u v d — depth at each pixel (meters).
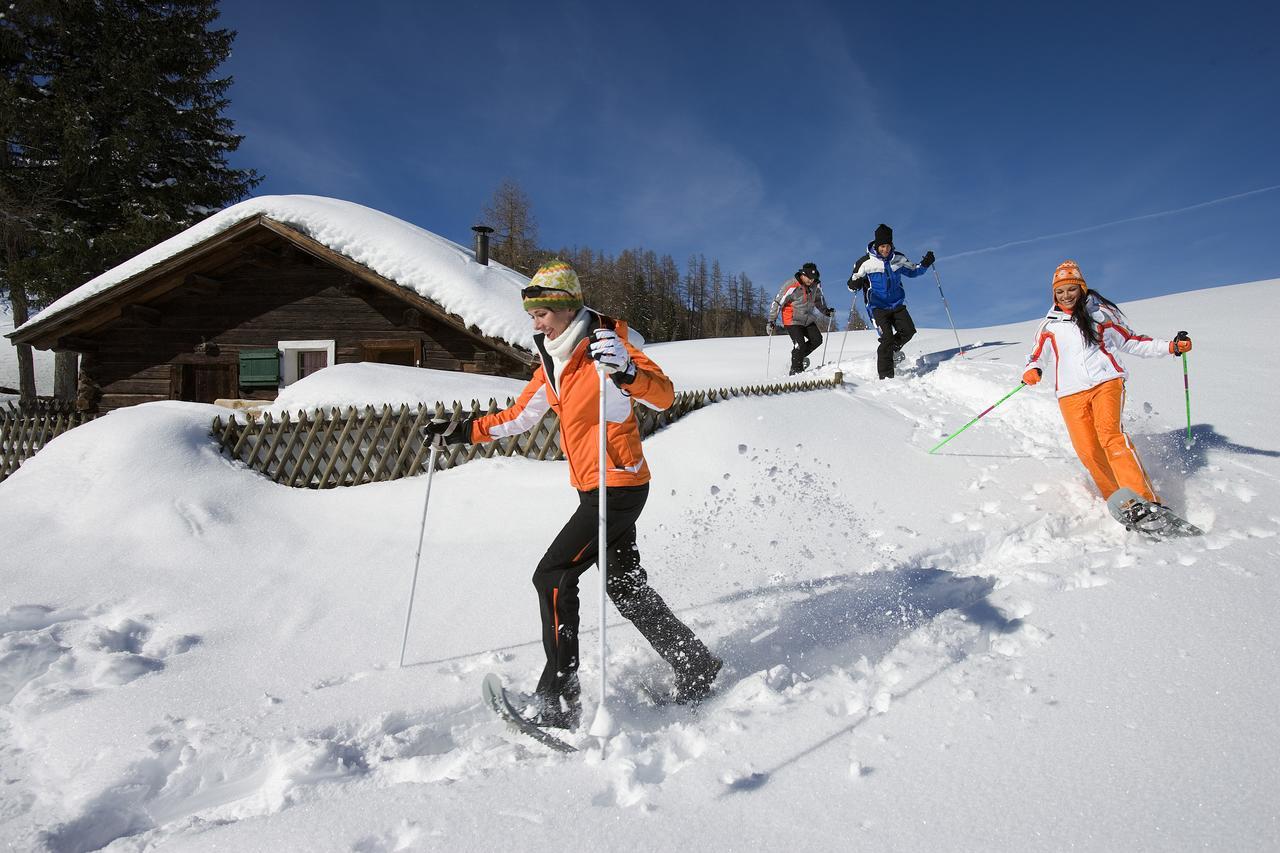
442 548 4.76
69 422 8.56
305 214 10.89
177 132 23.41
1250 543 3.47
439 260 10.71
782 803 1.92
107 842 2.17
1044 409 6.61
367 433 6.09
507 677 3.04
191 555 4.67
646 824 1.87
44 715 2.83
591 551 2.68
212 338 11.92
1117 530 4.09
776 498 5.07
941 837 1.74
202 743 2.54
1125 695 2.28
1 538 4.86
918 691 2.48
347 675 3.13
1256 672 2.32
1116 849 1.64
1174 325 9.53
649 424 6.21
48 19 20.66
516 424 3.16
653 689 2.89
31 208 20.09
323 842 1.89
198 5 23.58
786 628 3.28
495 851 1.81
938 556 4.11
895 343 8.75
